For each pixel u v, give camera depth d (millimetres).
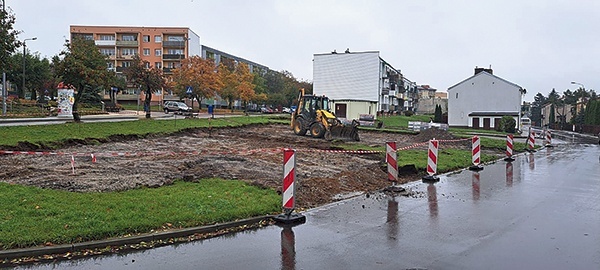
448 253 6086
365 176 12695
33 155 14141
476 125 62406
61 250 5785
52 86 59188
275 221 7707
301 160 15750
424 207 9094
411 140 28922
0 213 6922
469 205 9328
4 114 33438
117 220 6816
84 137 18484
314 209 8797
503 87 61312
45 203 7605
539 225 7641
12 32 22000
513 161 19281
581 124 69312
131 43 82062
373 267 5527
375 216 8250
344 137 26031
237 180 10766
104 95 77625
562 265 5617
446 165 15797
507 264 5645
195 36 89062
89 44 27969
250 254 5980
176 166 12758
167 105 53750
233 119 38188
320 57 68188
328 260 5781
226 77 61438
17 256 5551
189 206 7855
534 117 128500
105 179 10281
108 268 5348
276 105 88625
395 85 84812
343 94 66688
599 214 8531
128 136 20719
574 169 16188
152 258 5734
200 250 6102
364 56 65312
